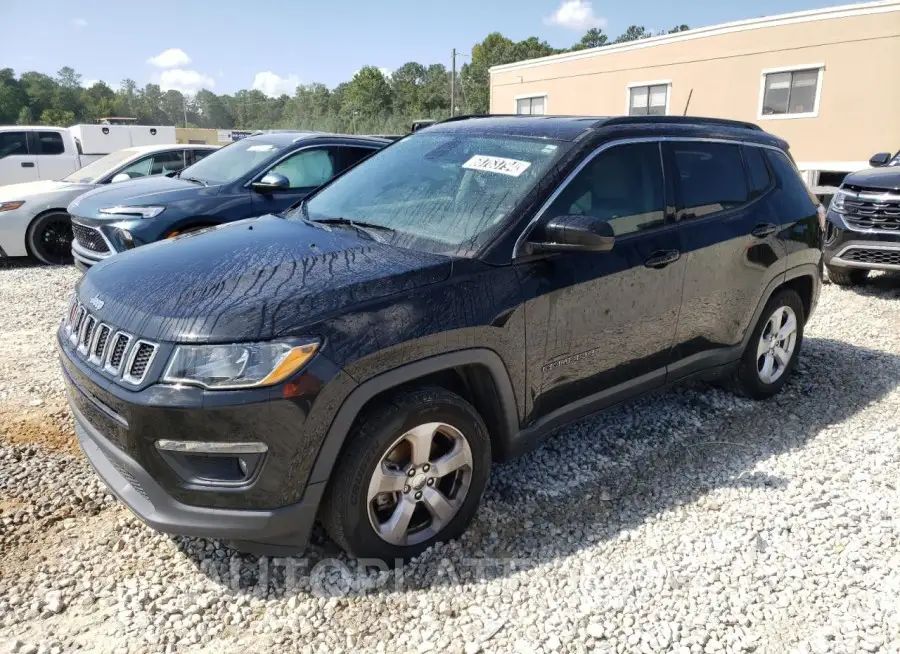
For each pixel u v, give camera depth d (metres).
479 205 3.17
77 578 2.74
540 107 25.34
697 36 20.00
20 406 4.29
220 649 2.41
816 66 17.73
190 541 2.97
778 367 4.67
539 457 3.80
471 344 2.77
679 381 3.91
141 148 10.52
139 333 2.46
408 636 2.49
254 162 6.90
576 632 2.53
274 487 2.43
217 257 2.93
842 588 2.79
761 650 2.47
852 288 8.23
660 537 3.10
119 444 2.50
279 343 2.38
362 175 3.93
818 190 18.05
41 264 9.23
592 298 3.21
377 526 2.73
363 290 2.59
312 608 2.60
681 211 3.70
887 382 5.00
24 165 13.44
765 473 3.67
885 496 3.45
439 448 2.92
